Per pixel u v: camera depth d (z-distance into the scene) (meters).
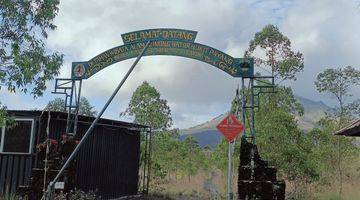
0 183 18.36
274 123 25.47
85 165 20.27
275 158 24.83
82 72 17.98
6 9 11.46
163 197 26.06
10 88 11.41
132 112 33.41
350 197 27.55
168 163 36.19
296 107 32.66
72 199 15.58
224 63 17.48
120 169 23.25
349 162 32.16
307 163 25.20
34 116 18.50
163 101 33.91
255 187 16.52
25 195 15.87
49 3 12.00
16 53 11.16
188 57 17.58
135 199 23.23
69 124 18.03
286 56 34.78
